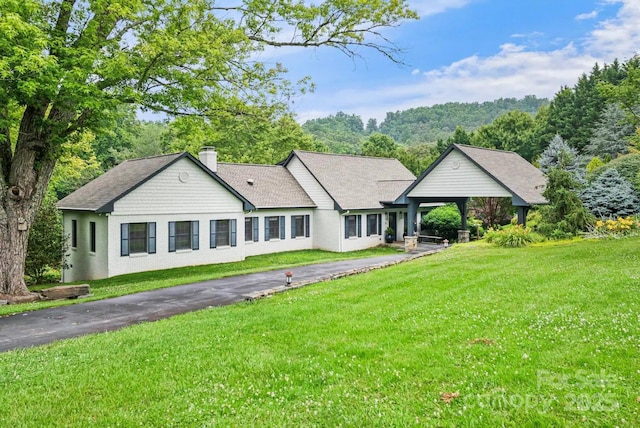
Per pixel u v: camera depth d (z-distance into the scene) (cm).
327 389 552
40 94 1295
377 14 1652
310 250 2923
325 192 2898
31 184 1473
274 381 589
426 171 2667
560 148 4084
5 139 1282
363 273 1569
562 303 863
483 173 2462
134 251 2048
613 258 1385
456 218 3291
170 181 2159
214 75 1648
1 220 1428
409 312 886
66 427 490
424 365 598
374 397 520
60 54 1310
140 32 1483
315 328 825
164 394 569
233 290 1428
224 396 553
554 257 1534
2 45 1112
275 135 4253
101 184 2322
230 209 2405
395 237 3341
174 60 1509
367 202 2992
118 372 647
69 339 879
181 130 1669
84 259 2148
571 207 2189
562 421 430
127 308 1188
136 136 5322
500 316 800
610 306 809
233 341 774
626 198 2448
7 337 921
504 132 5812
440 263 1608
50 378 633
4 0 1105
